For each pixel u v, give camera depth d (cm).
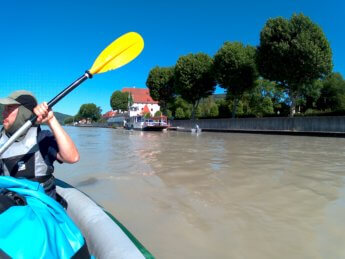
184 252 329
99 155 1114
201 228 392
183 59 4094
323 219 422
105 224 218
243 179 672
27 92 238
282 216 434
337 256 320
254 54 3147
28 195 180
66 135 228
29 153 230
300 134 2508
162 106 5331
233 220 420
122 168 817
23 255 145
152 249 336
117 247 184
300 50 2523
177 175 719
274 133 2780
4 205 164
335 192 558
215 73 3491
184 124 4431
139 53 285
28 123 216
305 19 2591
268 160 966
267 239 360
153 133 3209
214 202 500
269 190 575
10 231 150
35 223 159
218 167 830
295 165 860
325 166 841
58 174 738
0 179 180
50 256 152
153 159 997
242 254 325
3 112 235
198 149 1334
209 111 5438
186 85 4078
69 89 248
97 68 265
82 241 178
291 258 316
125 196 537
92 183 641
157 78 5109
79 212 245
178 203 496
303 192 560
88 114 13262
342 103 4509
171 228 394
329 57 2569
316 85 4278
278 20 2703
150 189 586
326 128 2348
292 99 2845
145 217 432
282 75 2731
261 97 4738
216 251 331
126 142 1802
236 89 3409
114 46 277
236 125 3372
